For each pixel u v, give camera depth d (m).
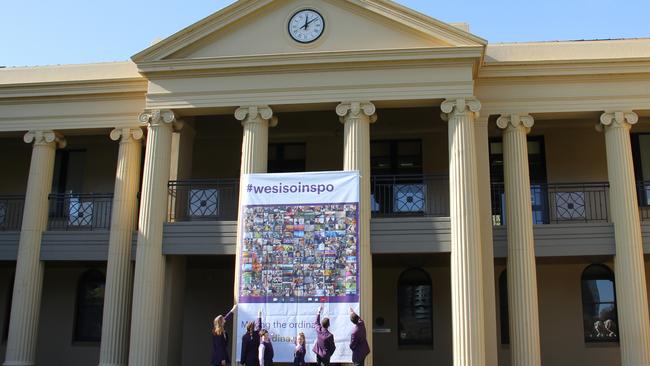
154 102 16.58
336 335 14.62
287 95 16.14
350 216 15.15
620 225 15.88
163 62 16.44
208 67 16.33
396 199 17.50
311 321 14.78
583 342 18.34
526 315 15.43
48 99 18.11
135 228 17.45
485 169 16.36
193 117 18.73
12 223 20.69
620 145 16.20
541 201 18.77
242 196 15.64
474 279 14.68
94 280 20.61
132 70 18.81
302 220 15.29
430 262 18.31
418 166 19.84
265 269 15.16
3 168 21.27
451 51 15.64
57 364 19.95
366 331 14.73
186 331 19.66
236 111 16.23
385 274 19.44
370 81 15.95
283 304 14.95
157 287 15.95
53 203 20.38
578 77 16.62
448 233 15.45
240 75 16.41
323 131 20.12
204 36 16.55
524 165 16.33
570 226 16.23
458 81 15.70
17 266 17.44
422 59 15.77
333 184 15.37
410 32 16.14
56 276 20.59
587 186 17.30
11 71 19.23
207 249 16.19
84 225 19.55
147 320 15.62
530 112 16.59
